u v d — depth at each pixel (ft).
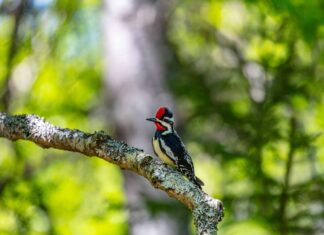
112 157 20.90
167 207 46.21
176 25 68.03
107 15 56.03
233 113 44.80
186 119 48.65
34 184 49.34
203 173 69.56
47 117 70.44
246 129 42.60
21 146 61.36
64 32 67.56
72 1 65.36
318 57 48.06
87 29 74.28
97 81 75.87
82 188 70.44
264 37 43.93
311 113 51.60
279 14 43.73
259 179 41.78
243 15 64.28
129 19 55.36
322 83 46.93
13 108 63.98
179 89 49.14
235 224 40.63
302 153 42.27
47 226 53.16
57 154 68.44
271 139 41.55
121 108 54.80
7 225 49.57
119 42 55.16
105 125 70.69
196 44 67.51
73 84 74.79
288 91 42.42
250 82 45.16
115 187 72.95
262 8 45.80
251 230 42.11
